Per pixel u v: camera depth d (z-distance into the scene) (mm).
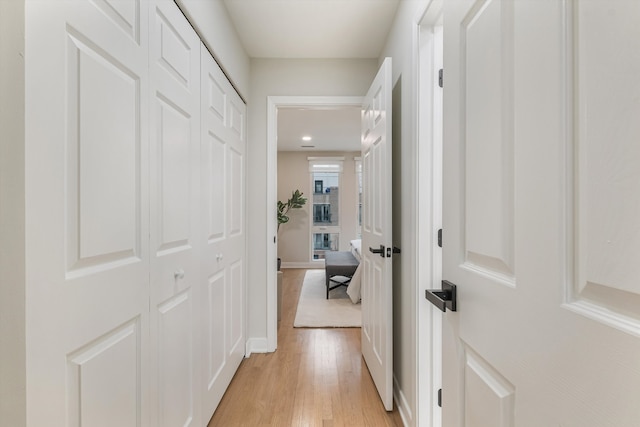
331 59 2586
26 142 612
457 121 791
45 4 647
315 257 6926
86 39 761
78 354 744
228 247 2000
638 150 351
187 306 1368
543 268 490
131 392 954
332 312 3588
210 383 1679
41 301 644
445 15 865
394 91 2006
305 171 6777
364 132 2393
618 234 375
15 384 594
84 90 754
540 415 495
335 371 2250
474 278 705
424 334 1515
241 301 2342
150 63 1061
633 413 352
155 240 1094
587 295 419
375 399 1914
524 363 533
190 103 1404
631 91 358
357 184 6820
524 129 539
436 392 1507
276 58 2582
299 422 1698
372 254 2133
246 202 2506
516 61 560
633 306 357
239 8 1940
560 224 458
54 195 676
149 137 1053
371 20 2070
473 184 714
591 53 412
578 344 423
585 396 412
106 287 835
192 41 1432
